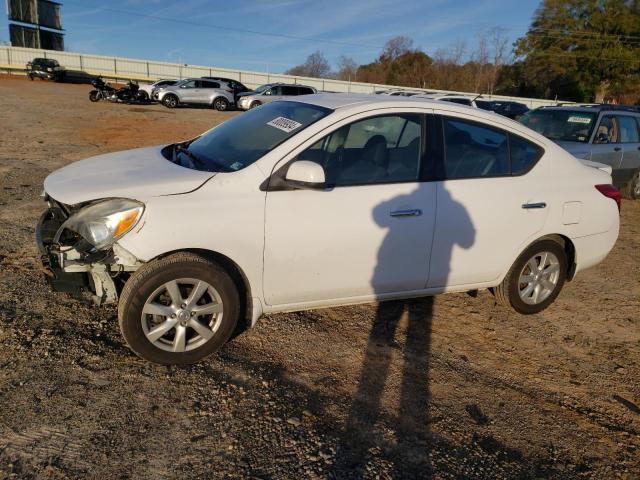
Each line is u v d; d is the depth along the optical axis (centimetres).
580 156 838
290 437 281
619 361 402
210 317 344
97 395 298
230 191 327
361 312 435
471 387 348
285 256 341
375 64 6912
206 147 401
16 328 354
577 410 338
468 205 388
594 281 561
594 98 5334
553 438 308
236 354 356
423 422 308
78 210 328
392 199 362
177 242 311
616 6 4959
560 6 5112
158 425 280
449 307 461
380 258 367
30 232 551
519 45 5444
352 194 353
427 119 384
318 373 345
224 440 274
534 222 416
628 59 4869
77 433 268
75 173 366
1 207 635
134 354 343
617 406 346
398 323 423
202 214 317
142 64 4406
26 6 4228
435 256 386
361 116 363
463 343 404
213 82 2834
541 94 5653
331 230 347
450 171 387
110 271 326
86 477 242
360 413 309
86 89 3312
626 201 952
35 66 3706
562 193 427
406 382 346
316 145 349
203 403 302
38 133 1360
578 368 388
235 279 343
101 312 392
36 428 268
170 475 248
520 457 289
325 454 272
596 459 294
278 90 2825
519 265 429
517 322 447
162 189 320
